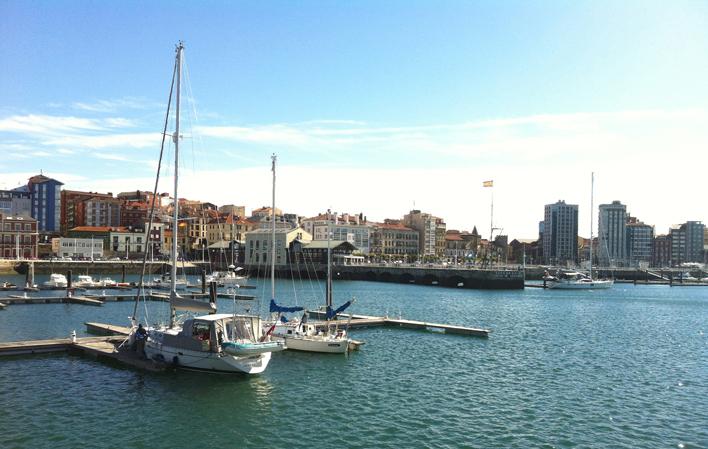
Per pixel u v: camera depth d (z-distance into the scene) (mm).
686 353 57594
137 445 28906
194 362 42094
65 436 29797
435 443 29797
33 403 35031
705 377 46062
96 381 40094
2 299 85250
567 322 81625
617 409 36531
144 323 66938
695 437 31609
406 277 169625
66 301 89688
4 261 154500
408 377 43594
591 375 45906
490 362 50031
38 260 160000
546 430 32188
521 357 52656
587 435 31547
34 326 65125
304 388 39750
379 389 39875
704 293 163625
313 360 48781
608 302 121375
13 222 178000
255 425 32125
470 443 29891
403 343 58750
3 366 43812
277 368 45500
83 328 64125
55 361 45781
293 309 56219
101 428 31094
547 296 133125
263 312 81812
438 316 86125
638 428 32938
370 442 29812
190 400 36375
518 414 34938
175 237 47688
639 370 48281
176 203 48281
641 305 115562
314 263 180625
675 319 89875
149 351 44875
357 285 155875
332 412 34594
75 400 35875
